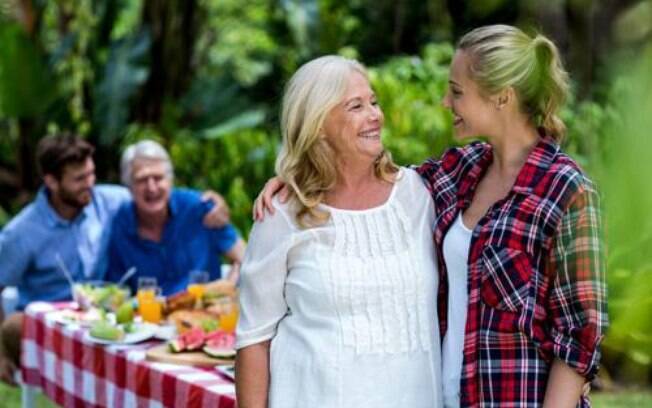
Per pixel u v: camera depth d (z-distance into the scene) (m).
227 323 5.12
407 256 3.22
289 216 3.24
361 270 3.18
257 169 10.75
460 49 3.15
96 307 5.66
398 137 8.79
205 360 4.50
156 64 11.57
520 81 3.05
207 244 6.42
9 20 11.60
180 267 6.36
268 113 11.60
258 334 3.29
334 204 3.27
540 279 2.99
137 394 4.60
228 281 5.68
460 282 3.16
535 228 2.98
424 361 3.20
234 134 11.18
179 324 5.11
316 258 3.20
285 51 12.92
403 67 9.38
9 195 12.40
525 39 3.10
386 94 8.92
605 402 7.64
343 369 3.14
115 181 11.35
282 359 3.25
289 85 3.29
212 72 13.12
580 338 2.93
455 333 3.17
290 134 3.25
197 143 11.11
